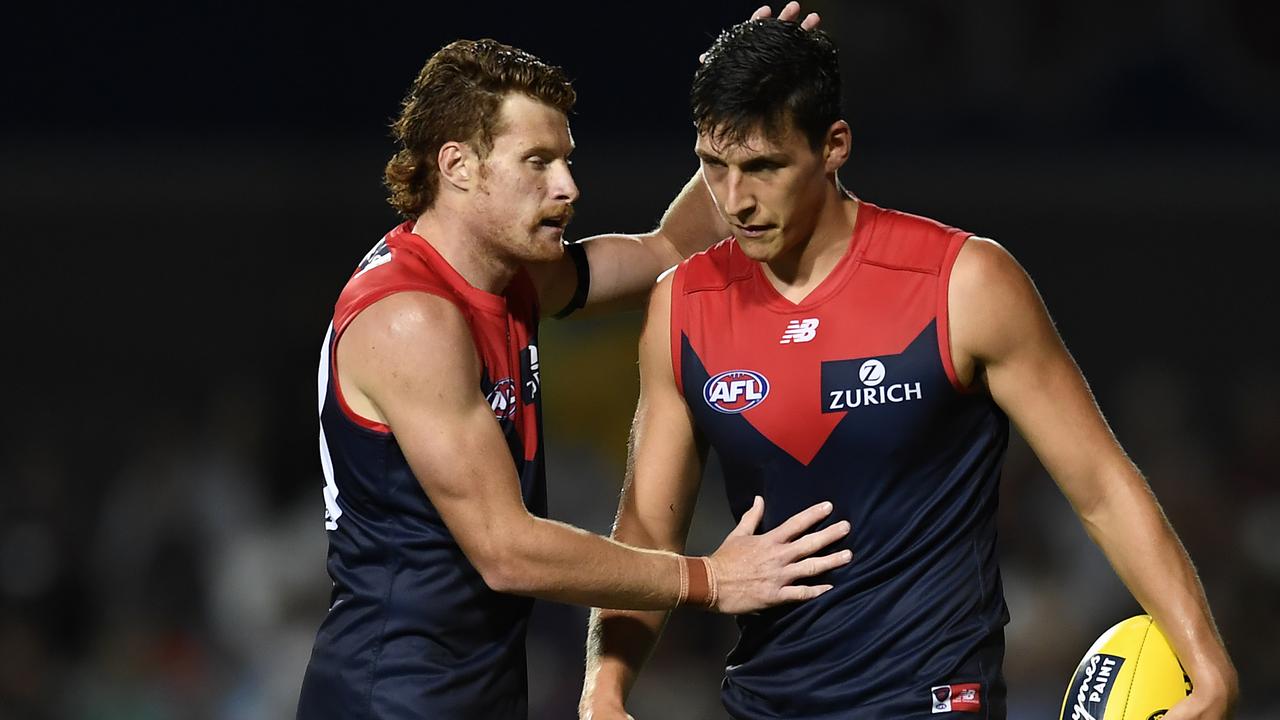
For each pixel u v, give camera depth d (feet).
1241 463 111.45
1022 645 98.63
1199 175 115.44
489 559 42.34
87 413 110.83
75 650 106.11
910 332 42.09
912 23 120.78
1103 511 42.42
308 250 112.37
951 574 43.04
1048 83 120.67
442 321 42.55
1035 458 105.60
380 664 44.27
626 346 111.86
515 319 45.96
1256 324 114.21
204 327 111.75
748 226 41.45
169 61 112.47
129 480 108.78
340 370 43.65
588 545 42.65
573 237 111.65
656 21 112.57
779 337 43.24
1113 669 43.57
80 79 112.16
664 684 98.07
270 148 112.47
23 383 110.83
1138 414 112.78
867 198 116.26
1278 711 101.81
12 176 110.52
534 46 112.78
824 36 41.81
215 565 104.01
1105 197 115.55
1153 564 41.91
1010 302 41.55
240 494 105.70
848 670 43.34
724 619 100.63
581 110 112.27
